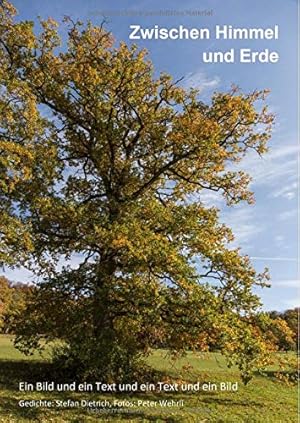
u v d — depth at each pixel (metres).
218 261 19.78
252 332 19.25
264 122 22.38
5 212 19.59
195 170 22.73
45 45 21.84
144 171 23.05
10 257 18.83
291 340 20.22
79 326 20.30
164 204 23.50
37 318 21.06
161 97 22.30
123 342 20.17
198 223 21.08
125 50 22.17
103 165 22.45
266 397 21.09
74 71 21.66
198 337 18.66
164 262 18.34
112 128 21.94
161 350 21.92
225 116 21.91
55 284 20.78
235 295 19.84
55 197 20.66
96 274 20.53
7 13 20.56
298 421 17.00
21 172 18.69
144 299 18.56
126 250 18.61
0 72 18.89
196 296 18.08
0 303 26.91
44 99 22.42
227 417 16.52
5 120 18.83
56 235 21.09
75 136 22.89
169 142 22.17
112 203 20.91
